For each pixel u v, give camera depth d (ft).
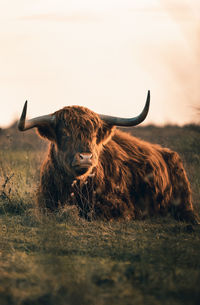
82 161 51.44
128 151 61.00
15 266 35.04
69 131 53.52
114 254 39.65
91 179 55.26
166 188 60.29
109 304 28.30
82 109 55.42
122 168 58.18
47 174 57.62
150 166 59.67
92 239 44.93
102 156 57.11
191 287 30.71
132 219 56.70
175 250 39.09
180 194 60.95
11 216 56.85
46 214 54.03
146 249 40.65
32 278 32.19
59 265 33.01
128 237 46.09
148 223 54.60
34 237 45.34
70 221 52.21
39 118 55.77
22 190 66.74
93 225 51.47
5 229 49.19
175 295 29.99
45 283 30.50
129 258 38.34
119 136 63.26
